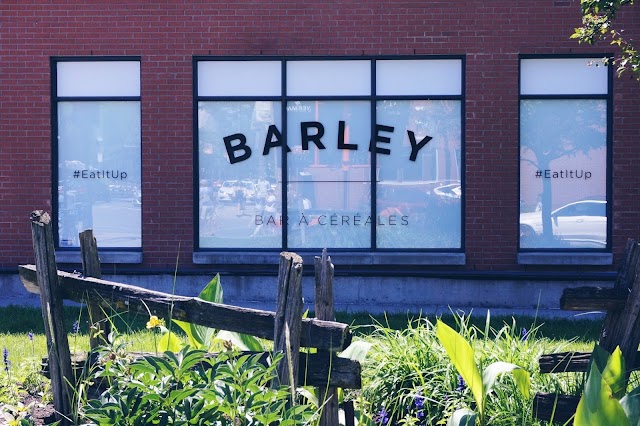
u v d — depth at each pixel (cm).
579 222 1330
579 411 440
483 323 1122
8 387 606
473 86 1325
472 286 1330
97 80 1351
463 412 548
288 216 1352
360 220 1349
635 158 1316
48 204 1346
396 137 1344
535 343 705
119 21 1339
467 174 1327
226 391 429
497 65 1323
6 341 943
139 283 1341
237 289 1340
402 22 1327
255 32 1335
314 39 1332
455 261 1320
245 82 1345
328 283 493
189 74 1334
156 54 1334
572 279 1320
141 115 1341
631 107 1313
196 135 1346
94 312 563
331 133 1346
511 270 1326
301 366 488
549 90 1330
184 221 1341
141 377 456
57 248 1355
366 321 1132
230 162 1351
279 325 475
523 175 1334
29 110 1343
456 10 1324
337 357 486
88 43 1341
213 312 501
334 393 493
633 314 543
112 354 499
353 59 1338
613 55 1317
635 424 464
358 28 1331
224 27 1336
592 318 1186
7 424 502
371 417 605
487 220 1327
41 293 556
